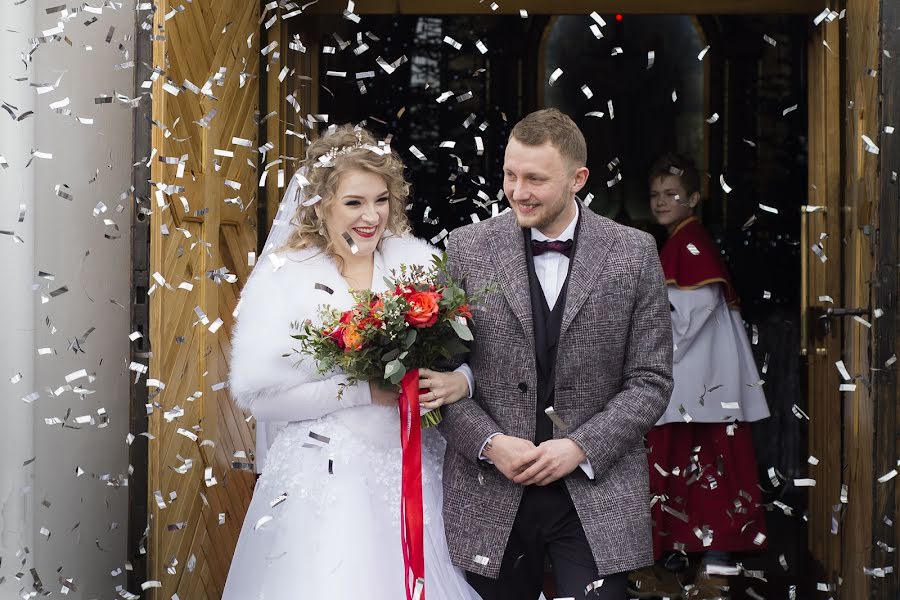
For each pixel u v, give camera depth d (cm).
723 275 497
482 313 272
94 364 377
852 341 376
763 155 830
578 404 269
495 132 842
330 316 271
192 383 372
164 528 341
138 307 339
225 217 408
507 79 849
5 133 324
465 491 273
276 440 298
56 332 351
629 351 274
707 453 494
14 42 327
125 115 399
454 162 837
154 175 337
